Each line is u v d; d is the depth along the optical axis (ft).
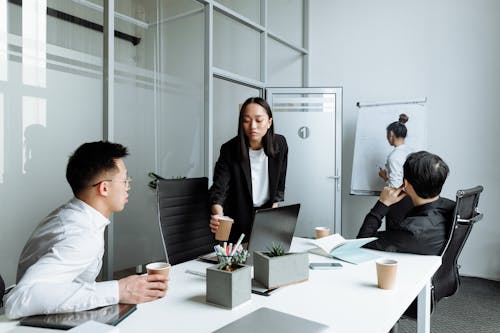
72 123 7.63
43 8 7.16
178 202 6.60
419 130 12.73
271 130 7.09
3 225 6.62
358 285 4.50
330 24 15.26
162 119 9.73
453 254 6.54
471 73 13.07
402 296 4.14
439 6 13.46
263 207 7.48
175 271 5.08
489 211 12.93
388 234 6.02
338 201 14.20
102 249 4.44
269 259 4.30
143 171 9.18
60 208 4.49
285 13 15.29
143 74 9.17
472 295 11.32
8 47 6.66
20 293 3.44
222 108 12.01
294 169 14.42
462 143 13.25
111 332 2.92
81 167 4.19
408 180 6.06
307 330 3.14
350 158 14.93
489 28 12.77
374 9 14.51
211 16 11.19
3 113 6.59
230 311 3.71
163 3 9.76
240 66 12.87
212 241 7.15
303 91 14.20
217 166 7.32
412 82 13.94
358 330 3.31
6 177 6.64
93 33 8.02
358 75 14.83
